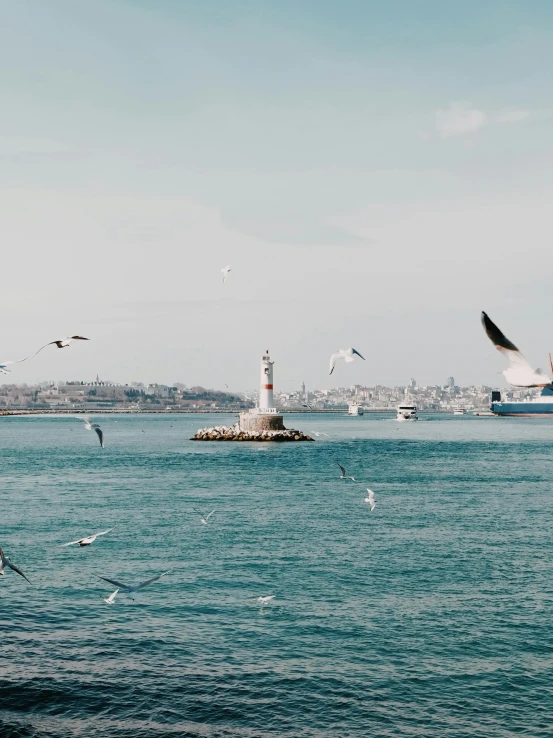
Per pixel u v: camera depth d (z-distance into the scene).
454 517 59.94
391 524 56.31
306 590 37.31
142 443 177.38
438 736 22.58
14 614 33.59
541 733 22.72
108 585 38.25
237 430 186.62
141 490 79.75
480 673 27.06
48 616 33.34
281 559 43.97
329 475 97.00
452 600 35.56
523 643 29.88
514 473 100.38
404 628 31.64
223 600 35.66
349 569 41.53
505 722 23.42
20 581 39.09
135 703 24.75
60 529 53.97
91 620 32.81
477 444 175.38
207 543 48.69
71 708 24.42
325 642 30.08
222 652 29.06
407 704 24.64
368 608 34.38
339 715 23.91
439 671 27.23
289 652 29.05
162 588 37.69
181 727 23.19
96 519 58.62
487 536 51.31
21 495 75.00
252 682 26.33
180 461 121.94
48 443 183.00
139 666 27.70
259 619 32.84
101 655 28.75
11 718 23.73
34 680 26.44
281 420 188.62
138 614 33.56
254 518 59.25
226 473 100.31
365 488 81.38
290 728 23.12
